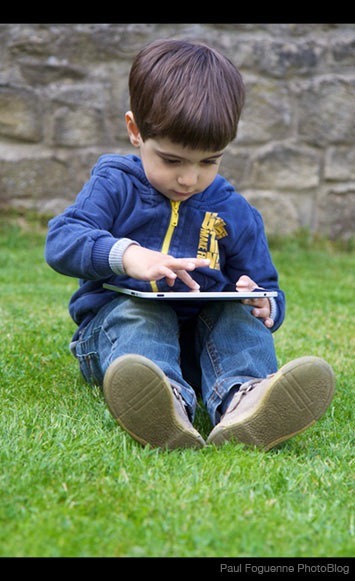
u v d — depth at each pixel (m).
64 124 5.61
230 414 1.72
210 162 1.85
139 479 1.44
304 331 3.24
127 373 1.58
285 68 5.72
